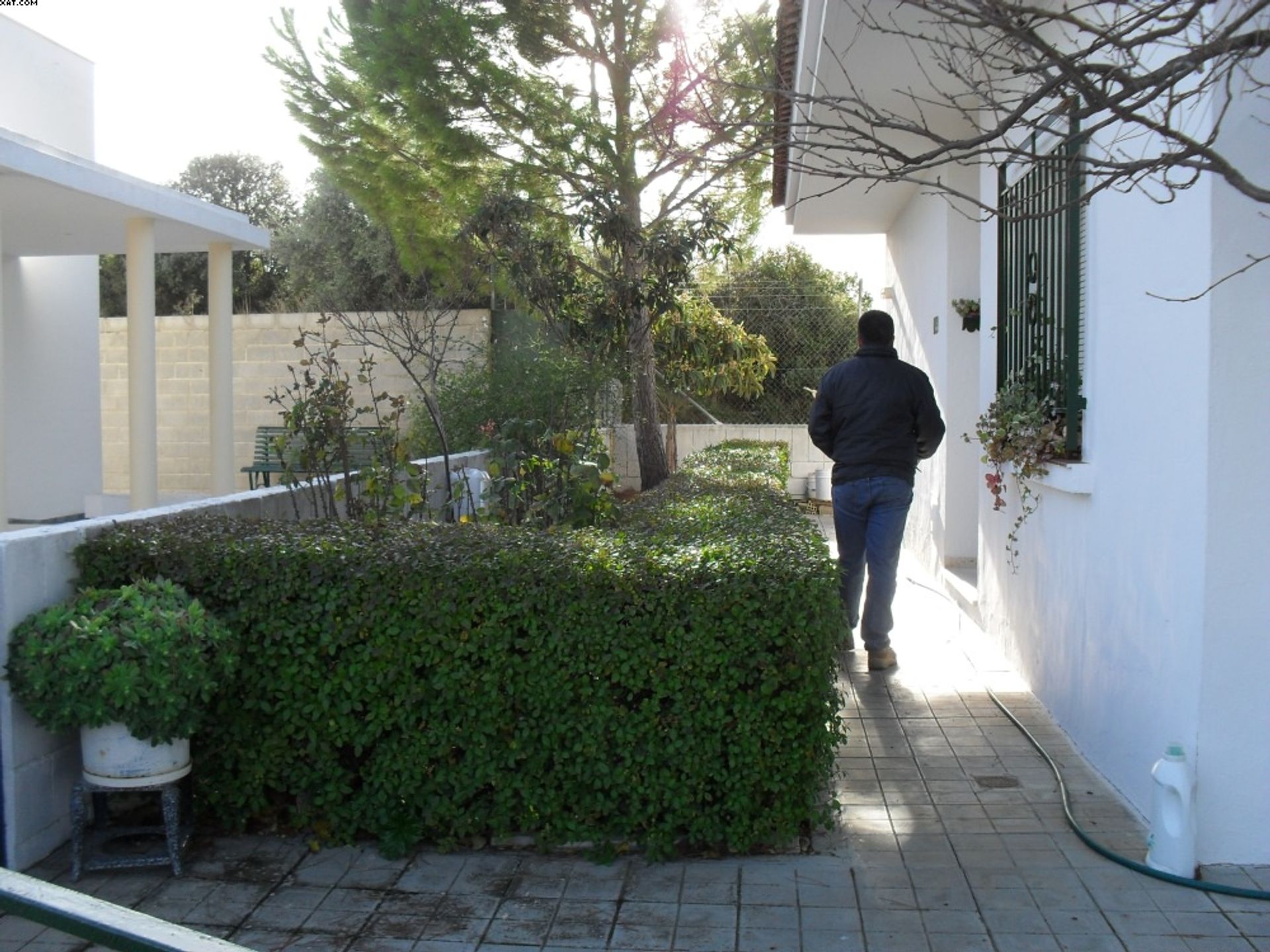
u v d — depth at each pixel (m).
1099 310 5.02
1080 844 4.34
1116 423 4.77
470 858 4.38
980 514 7.64
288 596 4.42
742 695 4.25
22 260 12.66
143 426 10.02
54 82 12.96
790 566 4.29
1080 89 3.01
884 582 6.68
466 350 14.28
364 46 10.64
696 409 15.98
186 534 4.75
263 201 23.52
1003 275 6.85
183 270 22.38
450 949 3.70
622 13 10.26
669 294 10.62
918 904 3.91
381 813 4.43
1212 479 3.87
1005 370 6.83
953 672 6.71
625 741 4.29
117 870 4.25
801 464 15.20
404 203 12.04
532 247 10.57
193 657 4.03
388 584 4.35
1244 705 3.93
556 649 4.29
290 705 4.43
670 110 6.70
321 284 19.64
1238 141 3.78
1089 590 5.17
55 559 4.46
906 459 6.67
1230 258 3.81
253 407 16.56
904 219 11.37
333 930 3.83
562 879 4.19
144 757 4.11
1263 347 3.82
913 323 10.81
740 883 4.12
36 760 4.28
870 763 5.24
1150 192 4.38
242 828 4.56
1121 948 3.57
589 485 6.89
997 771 5.10
